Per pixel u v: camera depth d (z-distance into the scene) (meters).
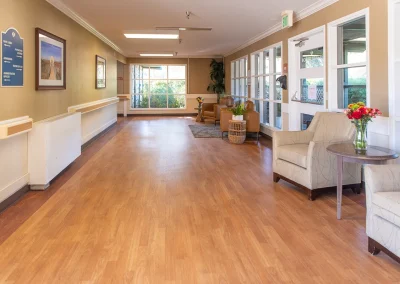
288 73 6.71
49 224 3.09
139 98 14.98
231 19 6.55
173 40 9.54
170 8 5.66
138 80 14.88
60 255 2.51
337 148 3.29
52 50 4.90
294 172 4.00
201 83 14.95
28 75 4.10
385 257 2.48
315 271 2.29
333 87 5.10
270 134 8.31
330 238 2.81
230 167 5.38
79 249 2.61
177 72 14.93
